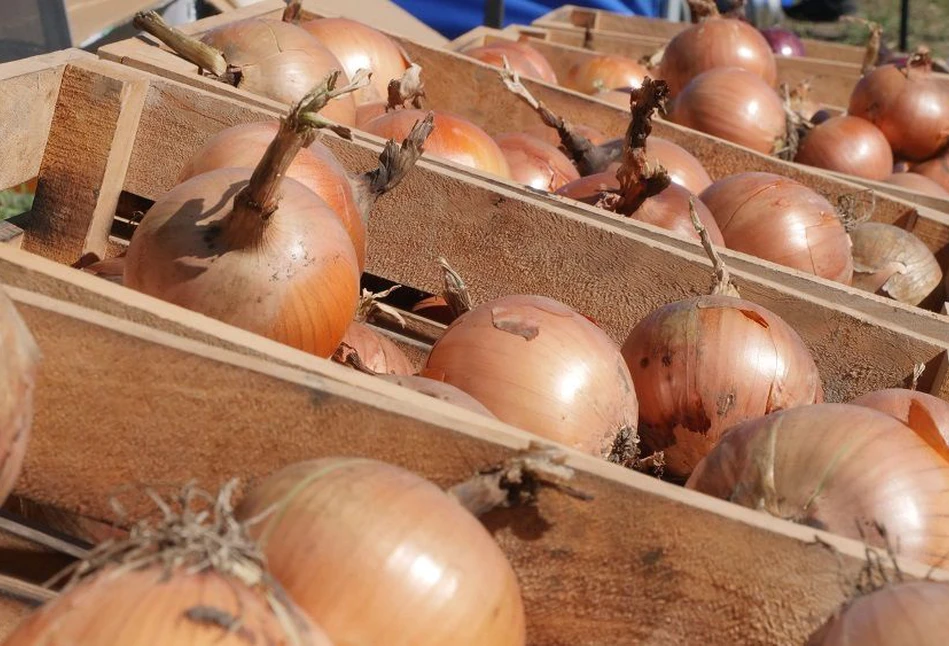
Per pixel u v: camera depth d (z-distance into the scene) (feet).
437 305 3.57
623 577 2.49
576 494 2.47
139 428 2.52
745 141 4.77
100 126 3.37
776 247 3.76
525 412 2.91
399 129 3.76
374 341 3.28
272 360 2.55
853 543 2.47
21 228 3.42
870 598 2.39
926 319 3.45
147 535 2.21
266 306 2.77
